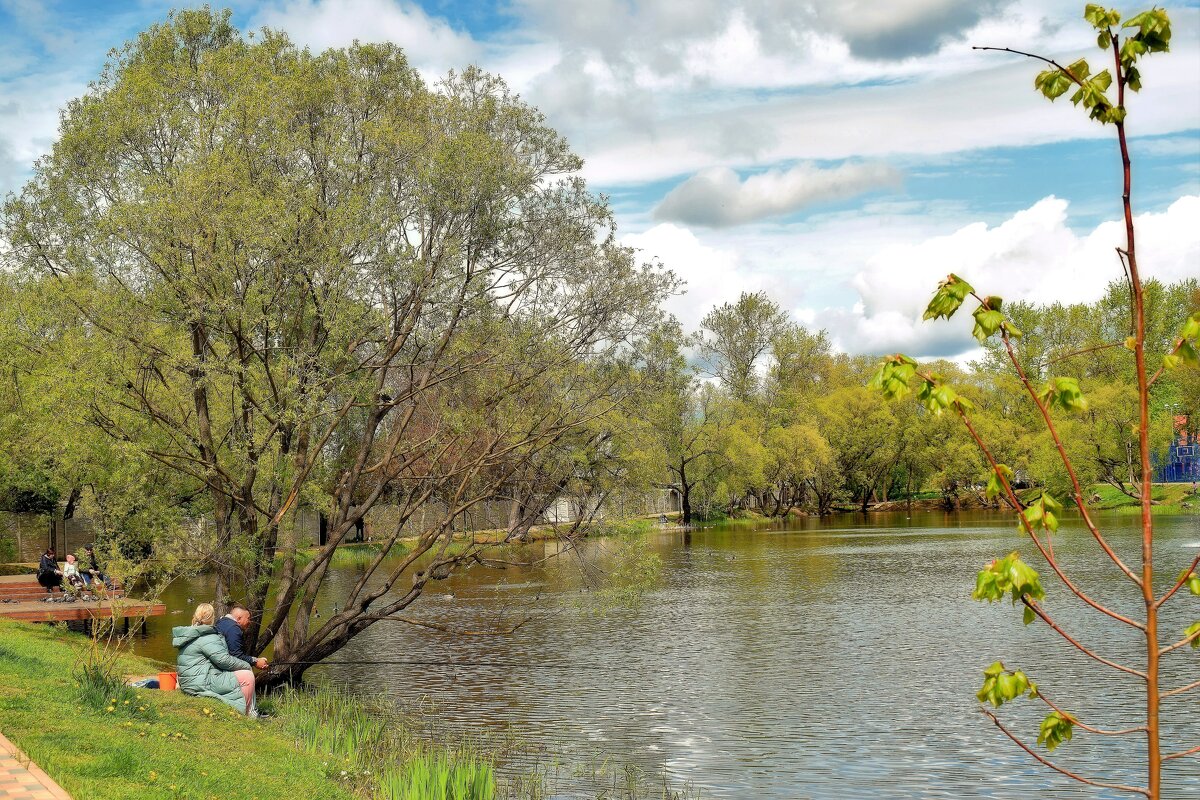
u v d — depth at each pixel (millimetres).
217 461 23500
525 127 24344
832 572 50469
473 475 24828
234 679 16891
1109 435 89125
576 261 24266
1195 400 88688
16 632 22734
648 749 19016
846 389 108500
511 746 19203
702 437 88938
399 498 27391
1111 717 20562
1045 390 5418
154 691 16328
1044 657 26750
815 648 29484
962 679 24641
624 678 25906
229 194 21141
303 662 24031
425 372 24547
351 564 60344
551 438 24312
